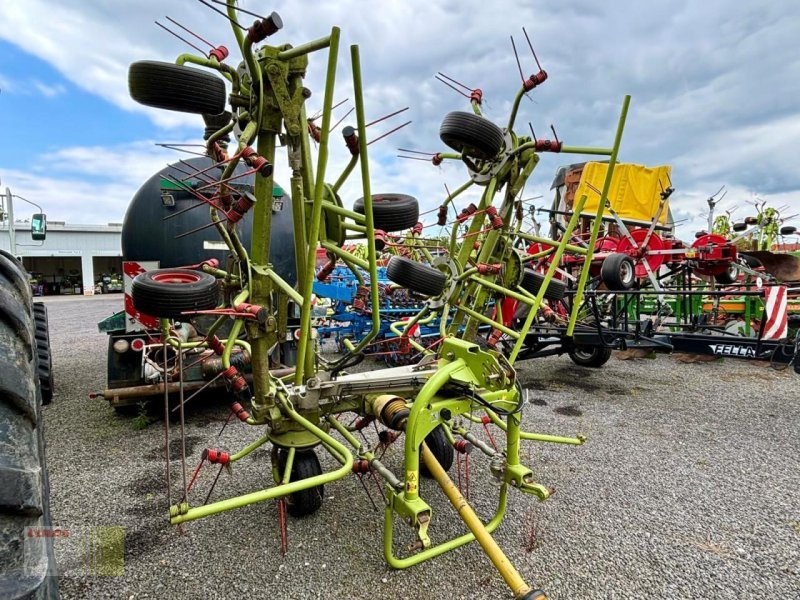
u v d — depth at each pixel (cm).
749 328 656
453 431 312
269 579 218
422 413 216
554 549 240
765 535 253
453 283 330
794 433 409
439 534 254
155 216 430
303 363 247
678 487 307
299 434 259
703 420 443
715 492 301
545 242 346
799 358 413
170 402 448
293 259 485
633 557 234
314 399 252
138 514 274
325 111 195
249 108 217
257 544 244
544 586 213
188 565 228
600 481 315
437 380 226
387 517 217
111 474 326
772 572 224
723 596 208
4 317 132
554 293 387
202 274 242
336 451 229
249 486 307
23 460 114
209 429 419
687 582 216
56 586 128
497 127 284
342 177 257
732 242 661
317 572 223
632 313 785
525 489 240
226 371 247
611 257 454
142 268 430
